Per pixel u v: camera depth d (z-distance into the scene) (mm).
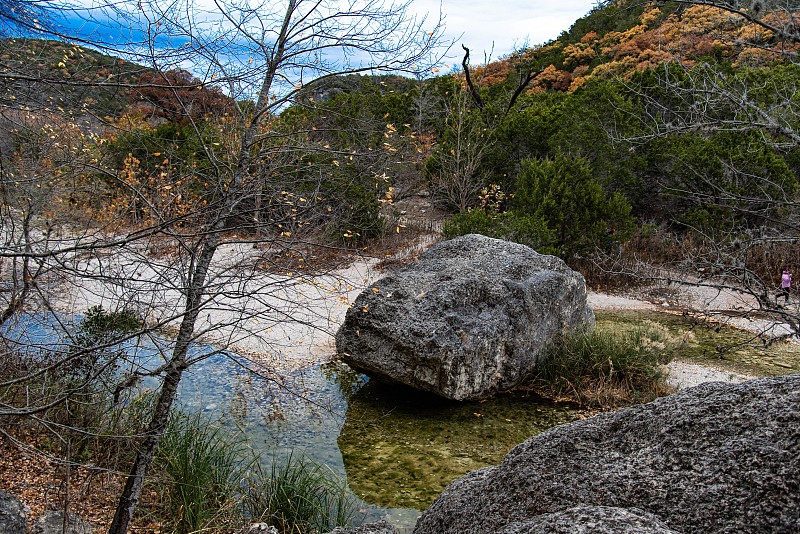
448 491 3049
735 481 2170
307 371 8477
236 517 4656
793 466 2082
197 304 3785
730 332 10500
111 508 4566
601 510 2129
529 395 7863
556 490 2496
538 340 8156
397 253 14000
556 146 16109
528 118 18031
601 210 13383
